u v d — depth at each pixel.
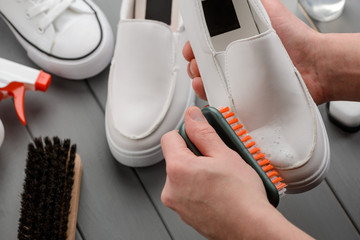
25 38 0.89
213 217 0.49
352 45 0.70
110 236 0.83
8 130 0.89
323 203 0.83
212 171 0.48
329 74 0.73
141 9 0.87
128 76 0.81
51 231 0.73
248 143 0.60
